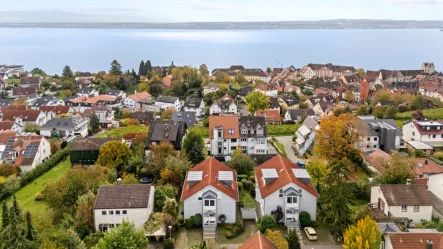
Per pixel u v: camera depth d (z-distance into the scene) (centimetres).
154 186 7425
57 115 16262
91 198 6625
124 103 19625
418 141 10750
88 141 10131
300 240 6144
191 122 14200
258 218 6750
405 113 14600
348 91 19638
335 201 6159
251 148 10525
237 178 8400
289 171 6944
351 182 7669
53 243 5256
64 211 6962
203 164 7619
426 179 7419
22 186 9262
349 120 8888
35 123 15275
